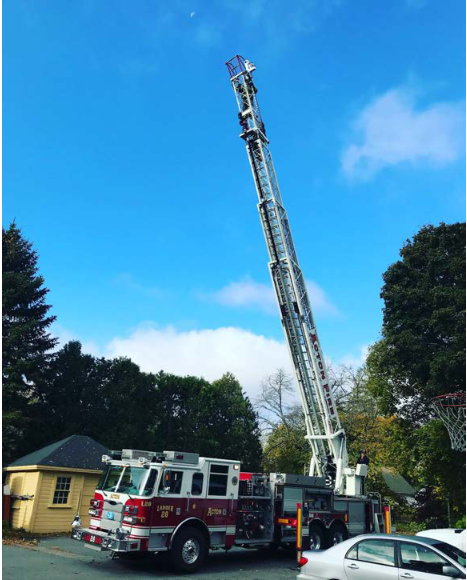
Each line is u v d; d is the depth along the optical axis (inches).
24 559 479.8
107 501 486.3
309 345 705.0
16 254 1318.9
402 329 1144.8
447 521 1478.8
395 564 309.9
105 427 1370.6
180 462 500.4
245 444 1787.6
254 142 735.7
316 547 597.3
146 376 1587.1
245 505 560.4
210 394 1812.3
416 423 1251.8
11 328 1232.2
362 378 1411.2
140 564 494.6
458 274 1098.7
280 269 717.9
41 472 728.3
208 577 447.2
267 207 723.4
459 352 988.6
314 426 712.4
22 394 1250.0
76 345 1409.9
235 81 760.3
